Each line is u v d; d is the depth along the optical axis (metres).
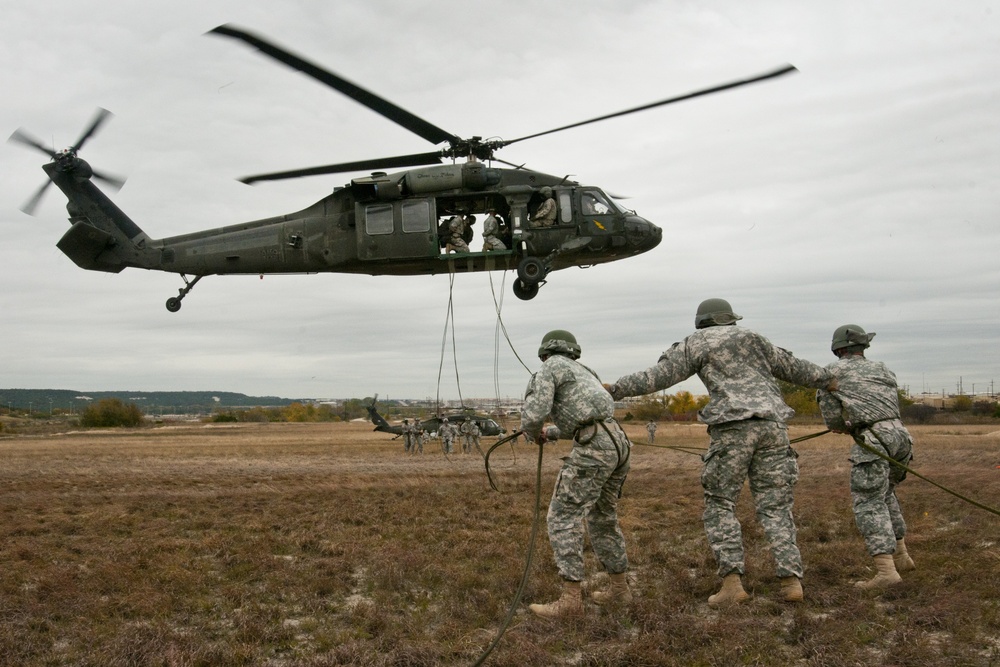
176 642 5.00
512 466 22.42
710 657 4.54
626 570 6.02
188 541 8.97
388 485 15.46
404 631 5.29
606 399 5.87
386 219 13.45
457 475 18.12
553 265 13.63
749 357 6.00
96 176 15.70
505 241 13.77
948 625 4.92
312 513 11.30
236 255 14.52
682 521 9.93
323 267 14.25
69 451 36.84
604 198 13.93
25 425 100.88
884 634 4.84
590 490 5.74
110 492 14.70
